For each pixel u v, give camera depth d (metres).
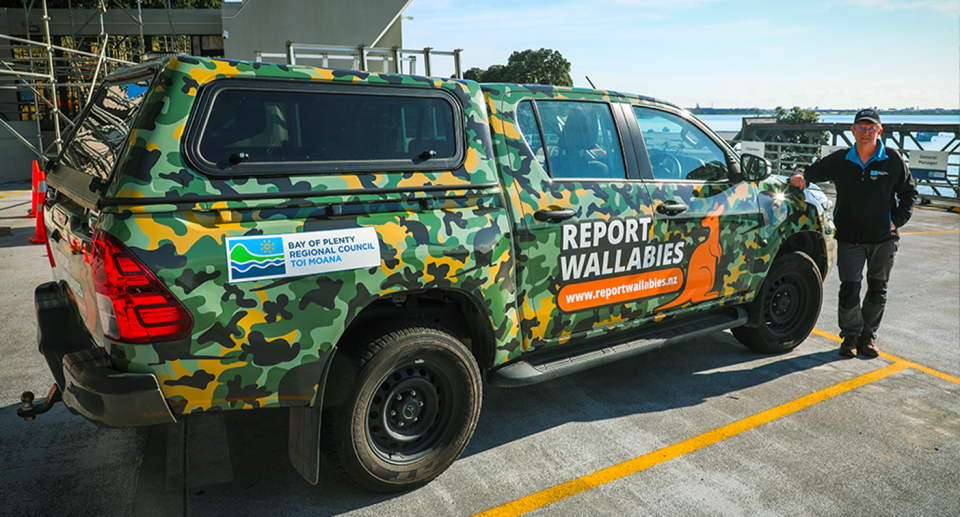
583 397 3.97
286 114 2.48
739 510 2.79
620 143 3.58
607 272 3.43
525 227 3.08
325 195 2.50
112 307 2.16
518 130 3.18
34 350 4.57
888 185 4.32
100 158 2.64
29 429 3.41
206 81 2.32
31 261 7.37
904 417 3.72
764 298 4.42
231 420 3.56
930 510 2.81
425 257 2.70
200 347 2.27
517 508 2.79
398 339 2.69
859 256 4.53
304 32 13.49
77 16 18.38
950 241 9.86
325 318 2.49
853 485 3.00
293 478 2.99
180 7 26.98
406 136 2.78
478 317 3.03
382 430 2.80
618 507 2.80
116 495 2.82
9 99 17.94
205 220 2.26
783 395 4.02
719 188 3.99
